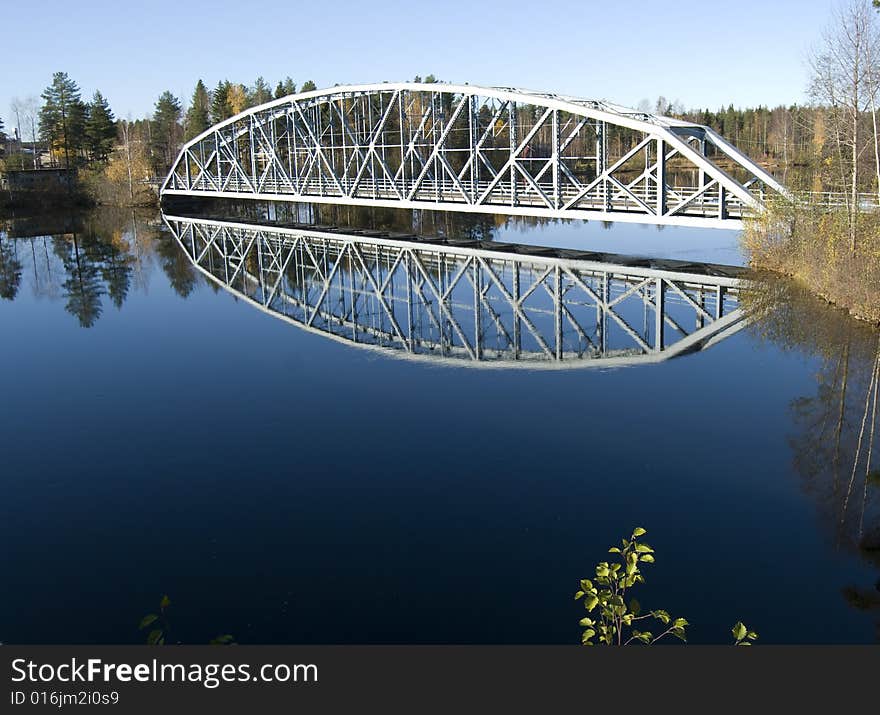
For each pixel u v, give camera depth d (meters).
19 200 87.81
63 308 34.03
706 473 15.59
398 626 11.06
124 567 12.95
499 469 16.14
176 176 83.00
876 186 35.12
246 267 45.44
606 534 13.40
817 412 18.56
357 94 55.41
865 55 31.91
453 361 24.22
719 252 43.91
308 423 19.12
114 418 19.88
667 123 37.62
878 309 25.66
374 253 49.47
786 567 12.20
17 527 14.37
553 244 50.53
